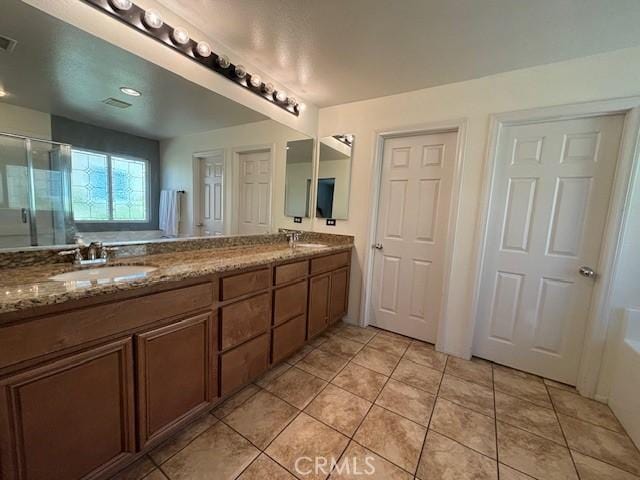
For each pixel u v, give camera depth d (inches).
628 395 60.7
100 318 39.1
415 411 64.1
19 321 32.1
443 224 94.2
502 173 82.6
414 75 82.3
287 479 46.3
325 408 63.8
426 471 48.9
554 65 72.6
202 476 46.1
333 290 100.5
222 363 59.3
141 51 55.2
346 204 109.6
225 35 66.4
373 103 101.1
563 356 77.8
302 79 87.6
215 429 56.3
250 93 82.1
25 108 47.8
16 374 32.3
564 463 51.8
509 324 84.7
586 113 69.9
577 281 75.0
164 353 47.8
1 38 43.9
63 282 39.6
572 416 64.6
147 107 63.9
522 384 76.8
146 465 47.7
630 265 67.2
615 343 68.9
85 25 47.4
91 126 56.2
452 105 86.6
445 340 92.0
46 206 51.6
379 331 107.4
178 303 49.4
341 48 69.9
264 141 91.7
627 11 52.6
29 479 34.4
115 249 60.7
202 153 76.2
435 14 55.9
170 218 71.8
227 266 57.8
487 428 59.7
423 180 96.8
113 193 60.7
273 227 101.6
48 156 51.2
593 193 71.9
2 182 46.6
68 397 36.9
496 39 63.5
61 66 50.5
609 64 66.9
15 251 48.1
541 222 78.6
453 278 89.7
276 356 75.3
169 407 49.7
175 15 59.6
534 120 76.4
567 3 51.1
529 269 81.0
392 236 104.3
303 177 110.3
